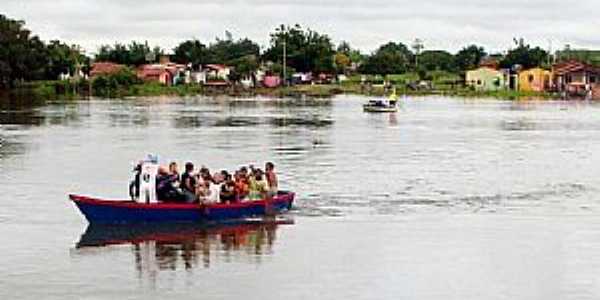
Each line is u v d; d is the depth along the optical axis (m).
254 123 122.06
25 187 58.44
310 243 41.47
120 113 142.25
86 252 39.44
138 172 46.00
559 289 34.25
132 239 41.91
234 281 35.06
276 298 32.94
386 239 42.38
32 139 93.69
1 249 39.94
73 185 59.75
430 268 37.12
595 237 43.12
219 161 75.31
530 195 56.53
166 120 126.44
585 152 85.50
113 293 33.41
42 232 43.44
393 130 112.31
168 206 44.72
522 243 41.75
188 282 34.88
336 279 35.44
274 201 47.91
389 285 34.62
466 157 79.88
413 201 53.62
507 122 130.62
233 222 45.88
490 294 33.59
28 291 33.53
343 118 136.25
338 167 70.81
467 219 47.69
